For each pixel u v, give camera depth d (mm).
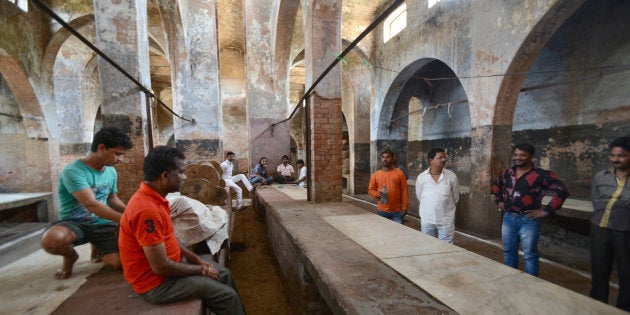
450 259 2572
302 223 3947
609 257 2914
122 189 4590
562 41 6836
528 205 3096
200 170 5203
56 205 9492
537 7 5027
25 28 8375
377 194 4457
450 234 3590
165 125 17703
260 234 6238
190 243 2885
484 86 6223
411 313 1704
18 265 2785
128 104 4605
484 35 6215
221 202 5023
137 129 4648
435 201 3611
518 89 5832
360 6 10688
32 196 8445
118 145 2447
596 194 3018
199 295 1959
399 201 4414
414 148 12961
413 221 8078
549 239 6113
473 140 6543
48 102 9297
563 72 6867
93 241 2557
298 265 3168
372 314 1697
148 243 1775
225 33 13086
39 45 8945
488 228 6152
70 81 10938
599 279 2963
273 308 3562
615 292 3840
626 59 5758
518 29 5410
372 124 12078
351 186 13594
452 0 7258
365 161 13148
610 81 6004
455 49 7184
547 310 1713
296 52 11570
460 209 6961
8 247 4746
